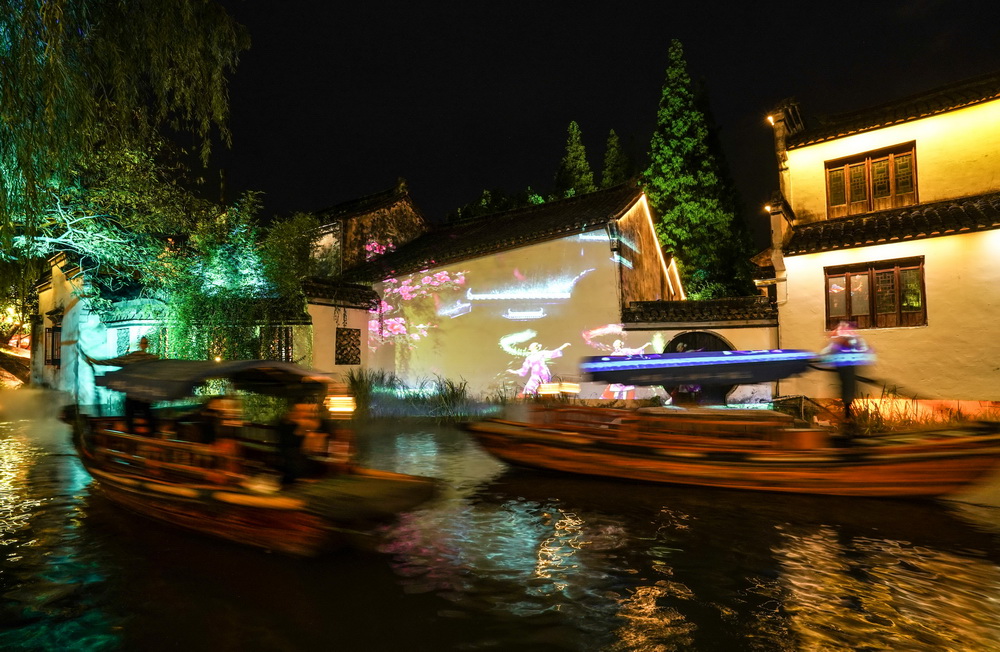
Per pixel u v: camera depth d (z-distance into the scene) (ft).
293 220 65.67
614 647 13.71
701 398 50.42
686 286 84.38
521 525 22.88
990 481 29.60
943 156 45.42
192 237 53.31
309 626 14.64
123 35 28.32
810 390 46.52
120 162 41.81
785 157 52.75
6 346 105.29
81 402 68.49
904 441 25.95
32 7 23.18
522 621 14.94
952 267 41.93
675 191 81.20
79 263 57.72
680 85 81.30
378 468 33.27
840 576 17.80
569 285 56.65
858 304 45.91
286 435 21.56
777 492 27.27
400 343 63.21
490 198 121.80
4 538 21.12
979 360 40.70
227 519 20.01
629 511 24.88
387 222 78.13
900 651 13.55
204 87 30.30
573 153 108.88
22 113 24.09
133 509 23.47
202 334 52.90
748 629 14.53
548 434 31.63
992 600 16.11
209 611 15.43
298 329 56.80
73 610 15.44
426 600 16.15
